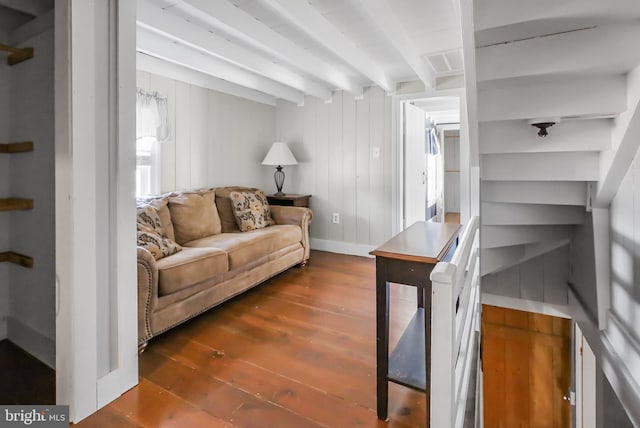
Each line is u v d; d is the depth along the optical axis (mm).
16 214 2033
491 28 1516
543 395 3359
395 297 2904
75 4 1380
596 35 1533
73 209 1409
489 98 1907
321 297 2885
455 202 8695
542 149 2070
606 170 2020
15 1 1850
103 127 1517
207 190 3545
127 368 1652
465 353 1511
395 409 1547
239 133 4250
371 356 1973
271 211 3879
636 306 1883
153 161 3301
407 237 1652
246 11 2314
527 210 2762
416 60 2977
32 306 1967
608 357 2195
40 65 1811
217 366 1870
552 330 3322
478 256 2434
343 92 4316
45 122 1799
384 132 4098
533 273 3375
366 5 1998
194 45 2541
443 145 8070
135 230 1658
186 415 1491
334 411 1522
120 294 1604
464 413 1440
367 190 4246
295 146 4703
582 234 2812
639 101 1580
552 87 1792
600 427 2426
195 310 2326
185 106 3582
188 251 2439
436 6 2236
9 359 1923
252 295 2930
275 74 3371
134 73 1601
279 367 1861
